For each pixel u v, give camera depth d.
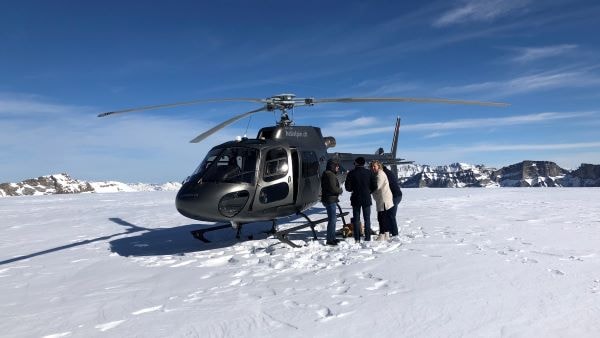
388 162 10.76
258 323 3.65
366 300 4.07
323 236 7.84
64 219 13.49
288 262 5.86
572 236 7.05
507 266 5.07
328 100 7.20
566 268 4.95
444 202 14.30
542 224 8.47
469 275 4.74
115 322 3.89
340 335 3.30
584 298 3.90
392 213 7.38
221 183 6.35
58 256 7.36
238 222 6.72
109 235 9.73
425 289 4.31
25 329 3.87
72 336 3.63
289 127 7.42
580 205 12.32
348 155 9.52
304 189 7.21
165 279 5.40
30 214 15.52
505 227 8.14
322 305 4.00
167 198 23.38
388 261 5.50
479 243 6.52
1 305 4.70
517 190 21.92
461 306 3.79
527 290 4.18
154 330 3.64
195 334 3.50
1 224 12.63
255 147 6.71
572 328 3.27
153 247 7.87
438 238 7.03
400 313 3.69
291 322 3.62
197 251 7.17
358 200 7.05
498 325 3.36
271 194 6.71
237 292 4.59
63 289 5.25
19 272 6.28
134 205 18.48
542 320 3.43
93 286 5.29
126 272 5.94
